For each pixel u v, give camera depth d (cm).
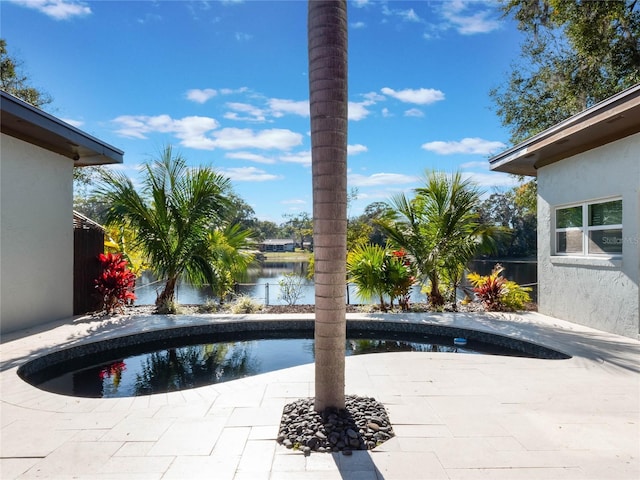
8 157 616
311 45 289
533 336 596
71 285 759
